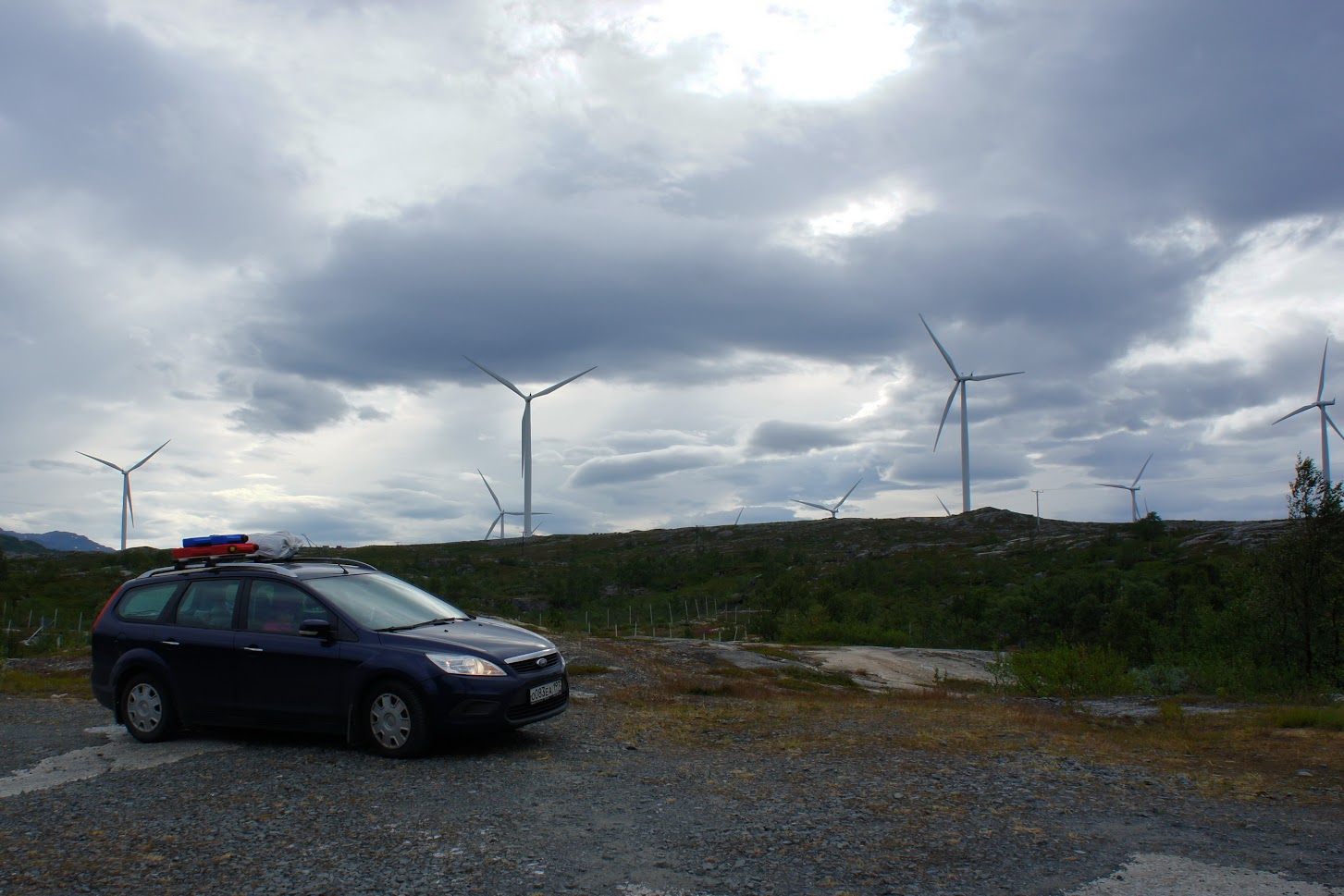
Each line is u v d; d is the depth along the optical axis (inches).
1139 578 2714.1
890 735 369.7
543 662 347.6
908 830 221.8
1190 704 581.0
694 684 596.4
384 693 324.2
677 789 267.9
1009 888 181.8
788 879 186.9
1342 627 866.8
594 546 5821.9
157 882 191.9
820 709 466.0
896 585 3511.3
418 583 3472.0
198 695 357.7
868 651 1215.6
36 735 392.2
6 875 198.7
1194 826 228.4
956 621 2335.1
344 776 291.4
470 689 319.0
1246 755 332.2
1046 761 313.7
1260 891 180.2
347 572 379.6
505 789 269.6
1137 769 300.0
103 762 327.6
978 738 365.1
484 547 5831.7
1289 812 244.1
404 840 217.5
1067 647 696.4
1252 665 823.7
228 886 188.4
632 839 215.9
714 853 204.8
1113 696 635.5
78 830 232.4
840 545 5251.0
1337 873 191.2
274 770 302.5
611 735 367.2
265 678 346.3
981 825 227.3
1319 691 730.8
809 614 2048.5
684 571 4170.8
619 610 3287.4
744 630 2362.2
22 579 3380.9
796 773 290.5
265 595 360.5
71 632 2203.5
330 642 337.7
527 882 186.4
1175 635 1678.2
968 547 4746.6
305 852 209.8
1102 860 199.8
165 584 382.3
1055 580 2433.6
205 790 275.4
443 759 317.7
